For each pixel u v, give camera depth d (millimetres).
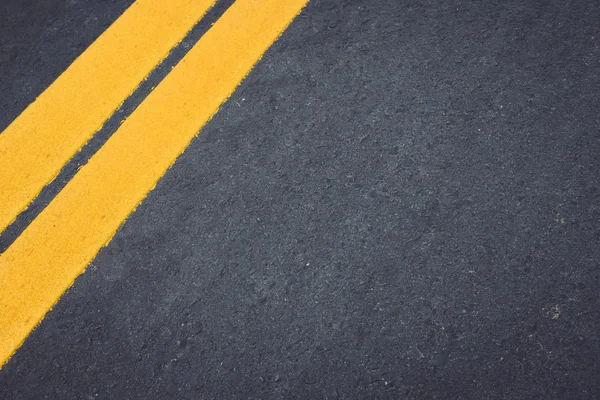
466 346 2385
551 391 2291
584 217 2570
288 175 2803
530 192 2646
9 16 3414
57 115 3061
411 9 3162
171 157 2896
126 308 2590
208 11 3293
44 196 2854
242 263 2631
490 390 2314
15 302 2631
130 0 3377
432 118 2861
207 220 2738
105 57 3211
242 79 3072
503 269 2504
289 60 3102
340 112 2930
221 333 2508
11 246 2748
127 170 2883
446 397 2320
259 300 2551
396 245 2598
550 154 2723
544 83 2895
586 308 2404
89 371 2496
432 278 2518
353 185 2746
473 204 2645
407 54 3043
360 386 2365
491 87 2910
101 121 3023
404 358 2391
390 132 2852
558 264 2490
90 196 2834
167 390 2438
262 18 3236
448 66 2988
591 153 2707
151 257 2682
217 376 2439
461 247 2562
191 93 3057
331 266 2584
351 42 3111
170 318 2557
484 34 3053
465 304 2455
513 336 2385
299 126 2916
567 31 3018
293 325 2490
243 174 2828
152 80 3115
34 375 2508
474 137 2793
